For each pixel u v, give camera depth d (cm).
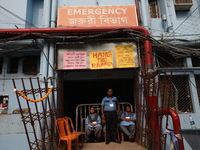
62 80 550
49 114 437
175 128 358
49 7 559
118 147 482
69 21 536
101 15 546
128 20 545
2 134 489
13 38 484
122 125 530
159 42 479
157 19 586
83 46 519
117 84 798
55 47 511
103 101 538
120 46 516
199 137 294
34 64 550
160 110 375
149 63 477
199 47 545
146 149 457
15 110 508
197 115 502
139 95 524
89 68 505
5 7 556
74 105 802
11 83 529
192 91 519
